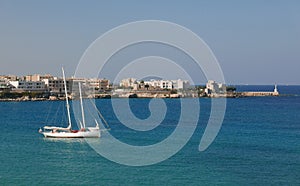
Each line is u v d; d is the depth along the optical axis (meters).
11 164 52.16
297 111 158.50
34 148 65.00
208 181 43.75
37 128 95.44
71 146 66.81
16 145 67.94
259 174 46.81
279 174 46.81
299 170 48.84
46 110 158.12
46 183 42.94
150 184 42.66
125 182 43.47
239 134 85.56
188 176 45.91
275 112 152.88
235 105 198.50
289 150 63.53
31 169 49.25
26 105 183.50
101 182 43.53
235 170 48.88
